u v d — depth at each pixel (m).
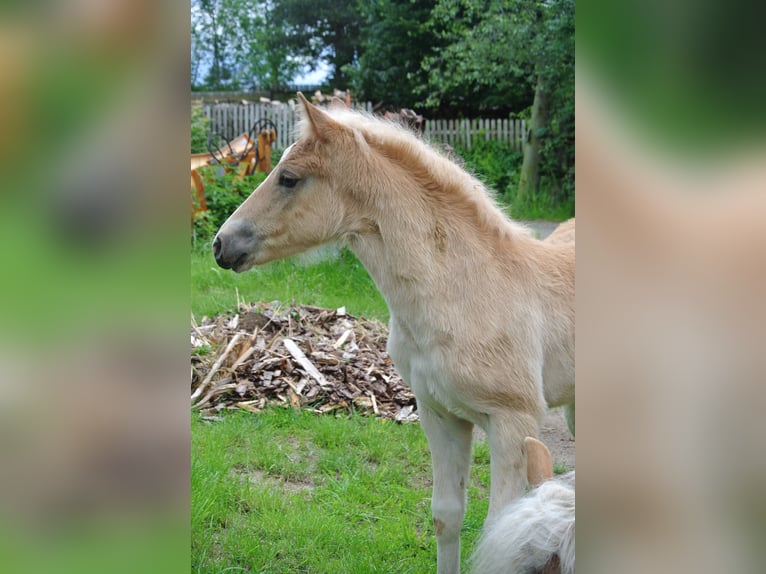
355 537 3.72
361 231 3.15
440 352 3.05
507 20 15.62
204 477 4.07
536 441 1.98
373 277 3.21
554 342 3.28
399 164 3.19
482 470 4.69
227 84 26.97
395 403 5.59
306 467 4.55
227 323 6.47
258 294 7.68
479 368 3.02
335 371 5.80
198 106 14.32
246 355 5.75
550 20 15.44
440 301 3.06
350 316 6.93
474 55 16.39
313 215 3.14
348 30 25.73
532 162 16.70
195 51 26.66
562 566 1.58
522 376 3.08
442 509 3.19
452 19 18.81
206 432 4.82
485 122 18.94
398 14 21.39
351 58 25.88
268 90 26.31
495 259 3.20
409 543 3.73
